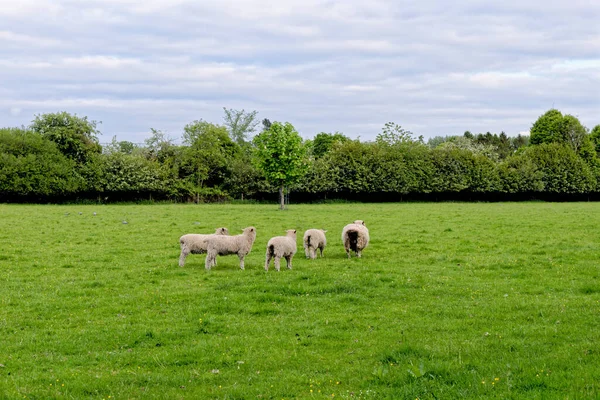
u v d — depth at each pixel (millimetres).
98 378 10180
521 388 9172
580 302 15062
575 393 8695
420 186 87188
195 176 85125
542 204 78812
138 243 28422
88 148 80875
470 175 89125
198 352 11539
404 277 18969
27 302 15812
